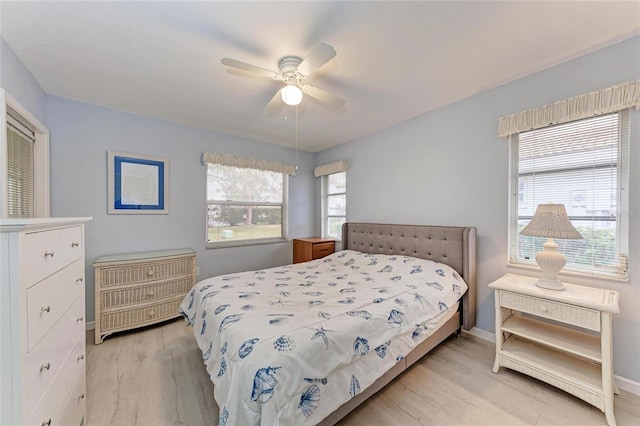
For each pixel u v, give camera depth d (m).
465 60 1.90
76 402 1.31
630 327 1.67
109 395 1.68
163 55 1.81
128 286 2.50
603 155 1.79
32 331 0.89
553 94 1.98
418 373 1.89
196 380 1.84
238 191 3.76
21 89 1.87
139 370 1.95
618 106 1.67
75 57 1.82
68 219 1.18
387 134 3.30
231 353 1.24
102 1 1.33
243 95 2.42
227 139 3.58
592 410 1.53
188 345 2.33
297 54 1.78
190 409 1.57
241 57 1.83
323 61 1.56
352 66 1.96
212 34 1.59
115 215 2.76
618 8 1.39
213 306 1.74
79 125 2.55
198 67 1.96
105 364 2.03
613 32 1.60
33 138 2.20
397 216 3.20
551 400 1.61
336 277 2.44
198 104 2.62
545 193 2.08
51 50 1.74
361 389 1.36
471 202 2.51
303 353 1.18
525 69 2.03
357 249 3.54
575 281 1.88
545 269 1.80
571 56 1.86
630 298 1.67
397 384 1.77
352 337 1.38
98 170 2.66
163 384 1.79
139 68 1.97
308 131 3.47
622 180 1.72
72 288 1.27
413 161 3.00
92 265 2.58
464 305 2.39
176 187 3.17
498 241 2.32
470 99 2.49
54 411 1.05
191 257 2.93
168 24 1.50
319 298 1.86
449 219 2.68
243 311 1.58
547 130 2.06
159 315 2.67
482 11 1.42
